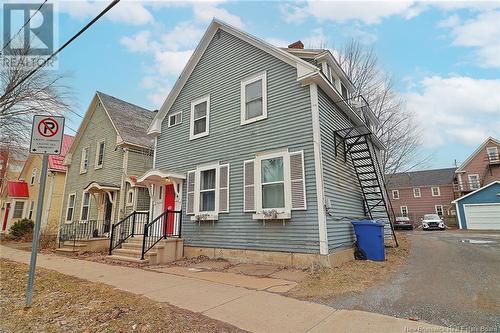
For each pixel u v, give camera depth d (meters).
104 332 3.59
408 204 39.91
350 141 11.15
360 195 11.00
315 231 7.49
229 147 9.95
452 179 38.25
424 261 8.17
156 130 12.60
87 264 8.92
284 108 8.82
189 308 4.44
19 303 4.81
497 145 31.75
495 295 4.78
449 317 3.91
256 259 8.41
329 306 4.48
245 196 9.00
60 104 16.58
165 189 12.15
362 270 6.94
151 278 6.68
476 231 22.66
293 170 8.17
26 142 16.98
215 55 11.35
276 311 4.29
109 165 15.69
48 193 20.78
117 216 14.21
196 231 10.15
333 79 11.59
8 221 24.03
